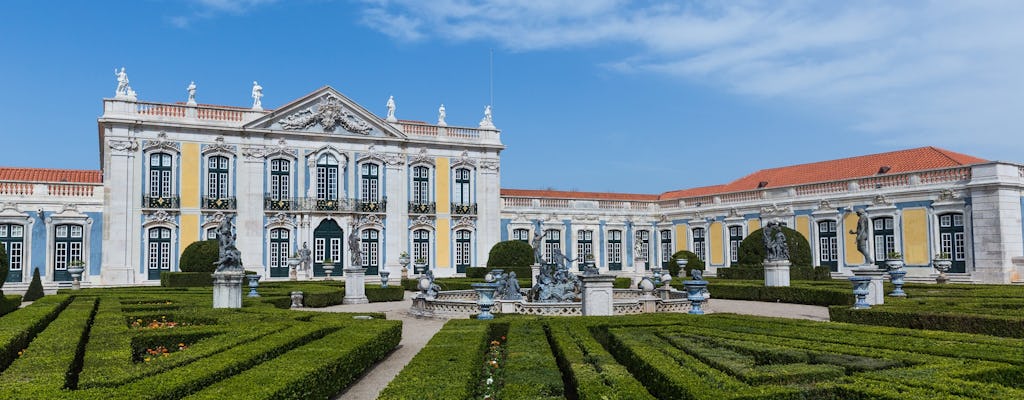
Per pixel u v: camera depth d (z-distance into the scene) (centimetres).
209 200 3403
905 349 918
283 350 941
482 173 3969
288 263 3359
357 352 955
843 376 766
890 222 3083
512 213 4069
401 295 2594
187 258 2966
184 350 879
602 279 1580
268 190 3509
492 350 1149
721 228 3884
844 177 3597
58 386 669
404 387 723
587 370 825
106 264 3203
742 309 2022
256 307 1591
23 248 3103
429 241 3825
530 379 798
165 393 650
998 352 871
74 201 3195
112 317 1311
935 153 3372
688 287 1636
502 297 1880
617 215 4312
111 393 643
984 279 2716
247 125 3447
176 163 3353
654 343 989
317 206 3572
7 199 3077
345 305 2330
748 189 4016
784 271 2367
